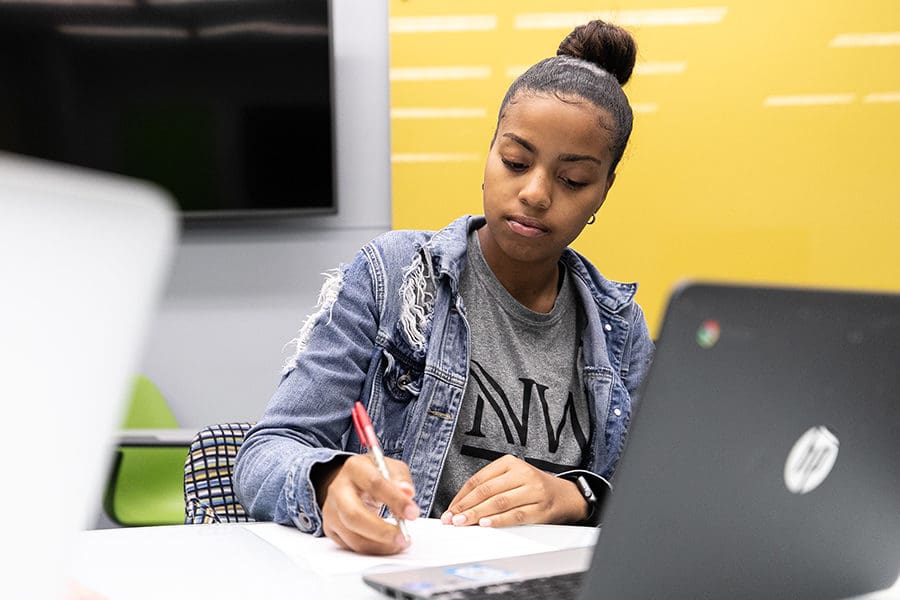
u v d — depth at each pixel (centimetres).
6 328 33
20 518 36
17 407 34
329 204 274
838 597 64
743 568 56
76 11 270
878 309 53
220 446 114
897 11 263
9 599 37
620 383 126
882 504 61
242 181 275
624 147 123
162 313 283
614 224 275
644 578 52
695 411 49
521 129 112
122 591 65
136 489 238
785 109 268
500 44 273
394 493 78
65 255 34
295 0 269
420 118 276
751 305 48
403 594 59
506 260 123
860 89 265
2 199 32
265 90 272
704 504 52
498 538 85
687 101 271
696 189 272
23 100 271
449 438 115
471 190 276
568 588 60
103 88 272
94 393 36
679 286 46
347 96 281
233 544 81
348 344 114
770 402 52
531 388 121
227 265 282
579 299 129
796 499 56
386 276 120
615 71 127
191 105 273
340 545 81
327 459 85
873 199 266
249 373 283
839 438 56
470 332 119
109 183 34
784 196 269
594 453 123
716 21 268
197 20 271
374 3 279
